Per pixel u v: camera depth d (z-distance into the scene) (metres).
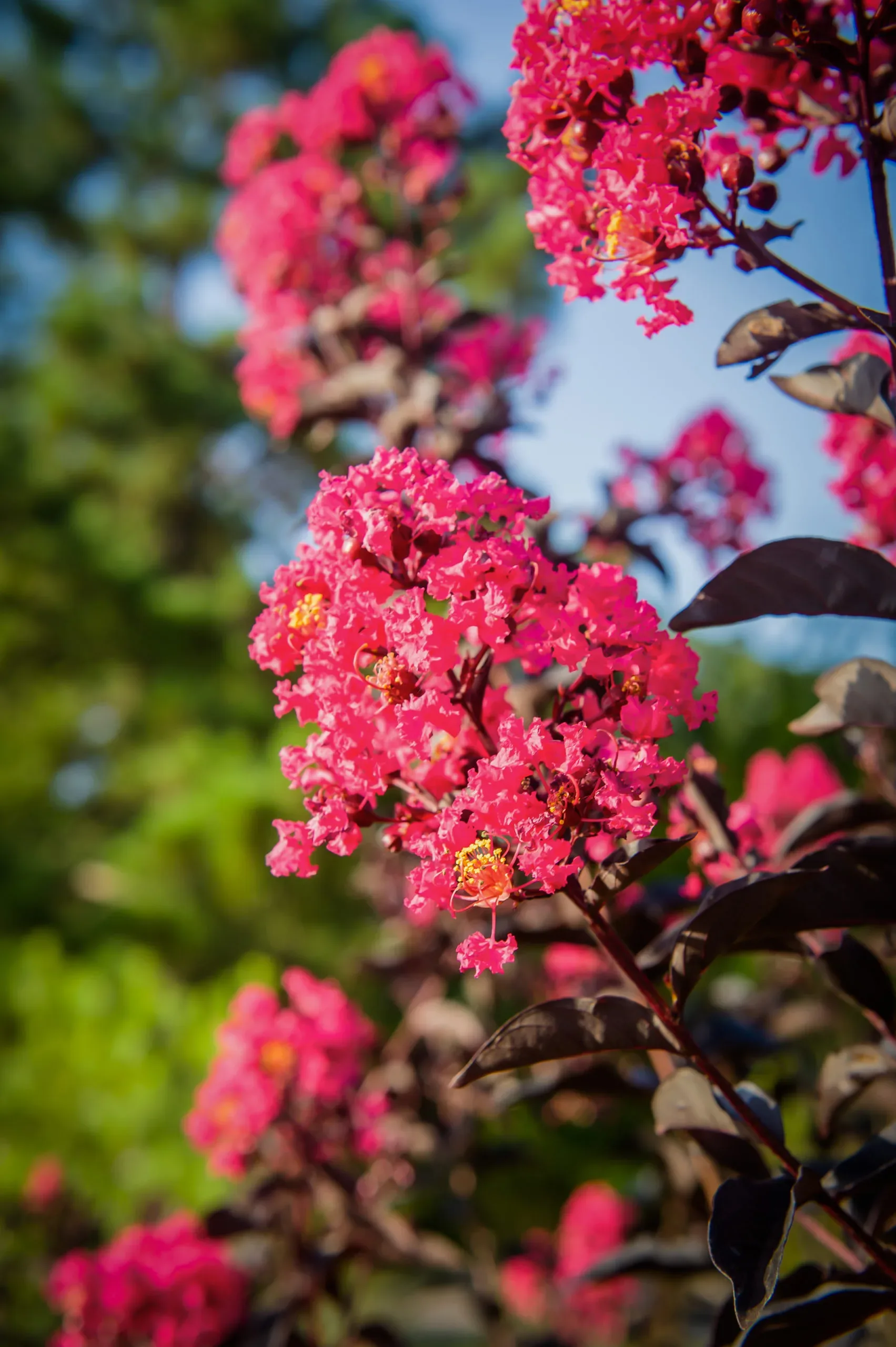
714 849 0.58
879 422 0.50
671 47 0.48
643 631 0.45
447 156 1.09
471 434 0.90
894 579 0.46
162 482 4.70
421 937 1.11
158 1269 0.90
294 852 0.47
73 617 3.44
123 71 5.39
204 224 5.15
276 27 5.09
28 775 3.40
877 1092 0.89
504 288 4.14
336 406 1.05
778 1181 0.46
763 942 0.55
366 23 5.05
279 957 2.40
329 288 1.12
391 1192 1.03
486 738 0.46
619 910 0.57
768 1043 0.73
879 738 0.66
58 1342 0.95
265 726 3.38
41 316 4.67
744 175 0.47
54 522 3.69
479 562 0.44
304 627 0.46
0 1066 1.57
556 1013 0.46
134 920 2.46
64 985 1.66
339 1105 0.92
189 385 4.43
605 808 0.44
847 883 0.49
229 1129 0.92
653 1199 1.18
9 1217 1.32
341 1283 0.96
